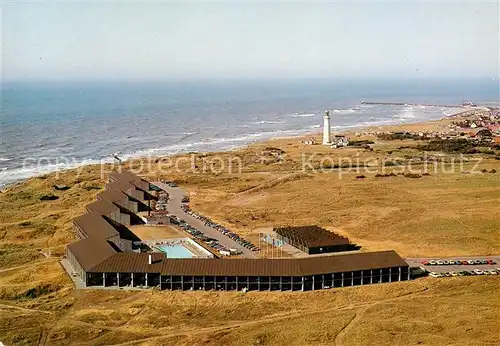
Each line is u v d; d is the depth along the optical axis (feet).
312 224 542.98
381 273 385.29
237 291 366.22
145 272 371.76
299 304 348.59
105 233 443.73
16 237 493.36
